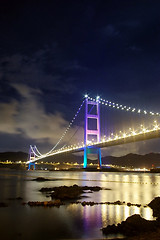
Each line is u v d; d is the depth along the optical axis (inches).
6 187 1257.4
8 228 463.2
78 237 412.5
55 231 444.8
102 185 1400.1
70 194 868.0
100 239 399.9
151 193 986.7
